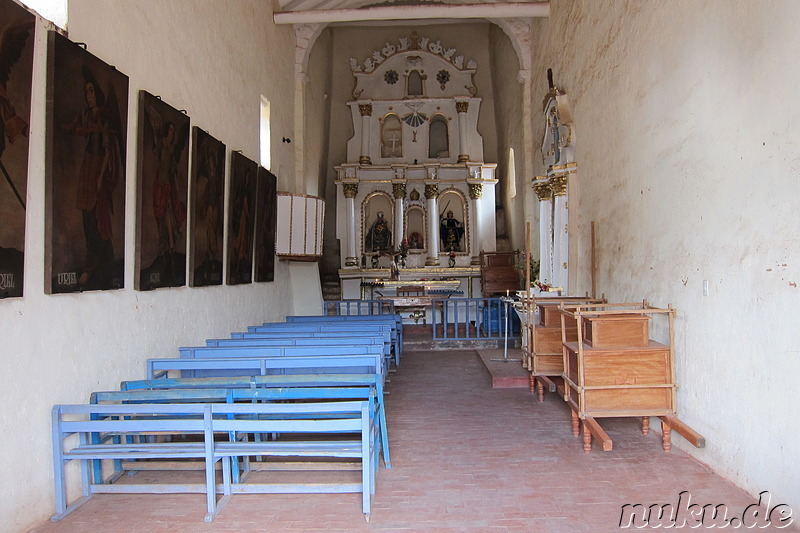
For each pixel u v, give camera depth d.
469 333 11.10
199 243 6.16
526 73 11.38
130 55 4.84
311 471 4.45
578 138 7.89
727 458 4.12
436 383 7.73
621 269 6.20
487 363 8.50
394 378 8.07
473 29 16.28
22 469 3.39
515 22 11.44
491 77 16.30
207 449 3.63
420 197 15.58
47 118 3.65
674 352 4.89
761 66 3.64
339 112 16.39
